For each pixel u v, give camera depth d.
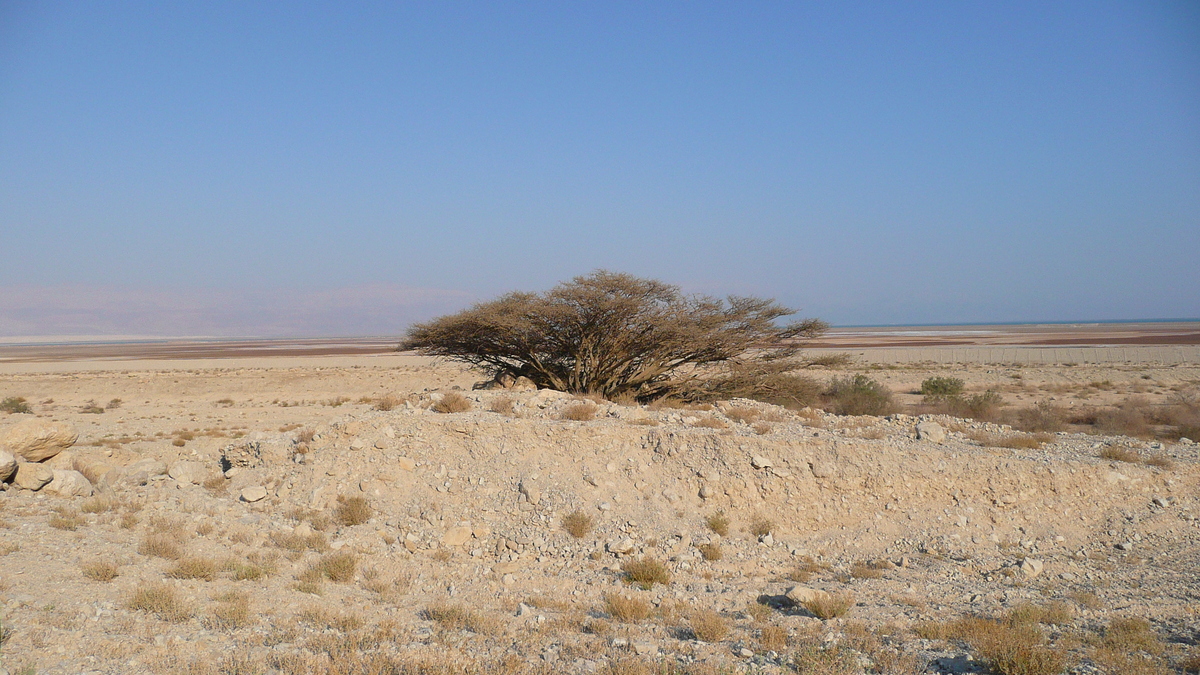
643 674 6.46
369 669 6.52
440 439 14.43
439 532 12.36
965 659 6.90
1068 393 36.94
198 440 24.75
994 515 12.52
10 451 13.38
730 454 13.27
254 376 53.59
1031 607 8.62
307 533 11.85
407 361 73.56
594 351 27.91
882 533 12.27
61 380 53.56
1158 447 15.47
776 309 29.30
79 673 6.07
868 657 7.07
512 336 26.91
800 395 29.25
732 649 7.36
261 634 7.56
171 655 6.67
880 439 14.42
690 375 29.62
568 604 9.52
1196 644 7.44
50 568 8.68
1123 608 8.93
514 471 13.56
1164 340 97.25
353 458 14.12
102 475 14.10
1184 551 11.44
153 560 9.75
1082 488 12.92
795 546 11.98
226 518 12.42
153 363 79.25
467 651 7.29
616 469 13.48
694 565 11.23
